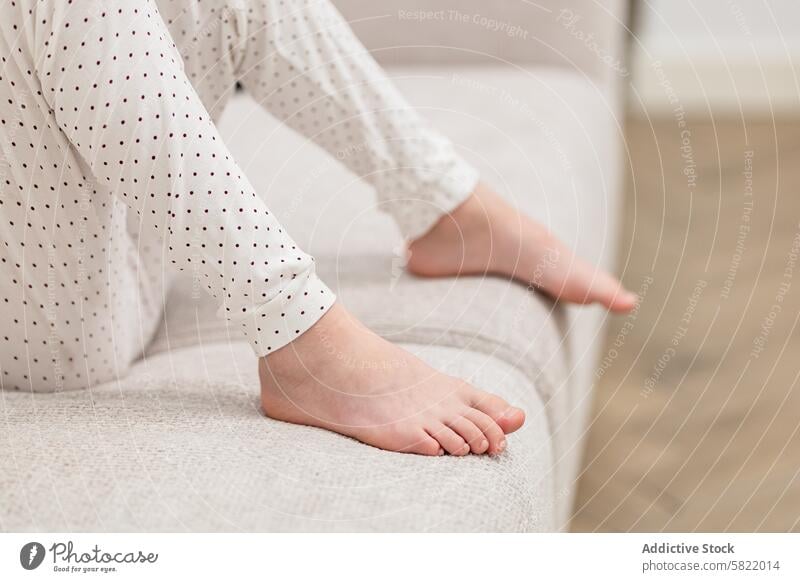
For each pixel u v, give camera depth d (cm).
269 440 62
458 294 88
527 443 69
